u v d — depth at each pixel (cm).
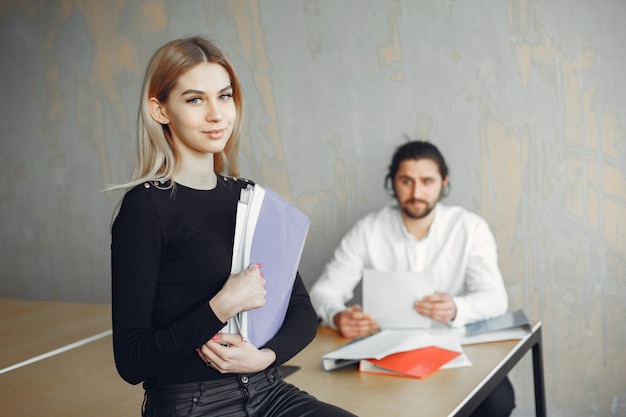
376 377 216
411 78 356
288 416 157
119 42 411
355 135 368
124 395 214
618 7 322
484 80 345
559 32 331
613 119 327
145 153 157
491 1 340
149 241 148
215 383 155
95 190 425
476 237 292
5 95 439
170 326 145
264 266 157
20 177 442
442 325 262
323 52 370
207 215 156
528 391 350
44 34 427
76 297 438
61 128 429
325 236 379
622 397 337
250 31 382
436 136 355
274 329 163
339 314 263
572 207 337
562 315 343
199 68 152
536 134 339
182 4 395
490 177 348
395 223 303
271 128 383
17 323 299
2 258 452
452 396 199
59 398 213
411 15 354
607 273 334
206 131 153
